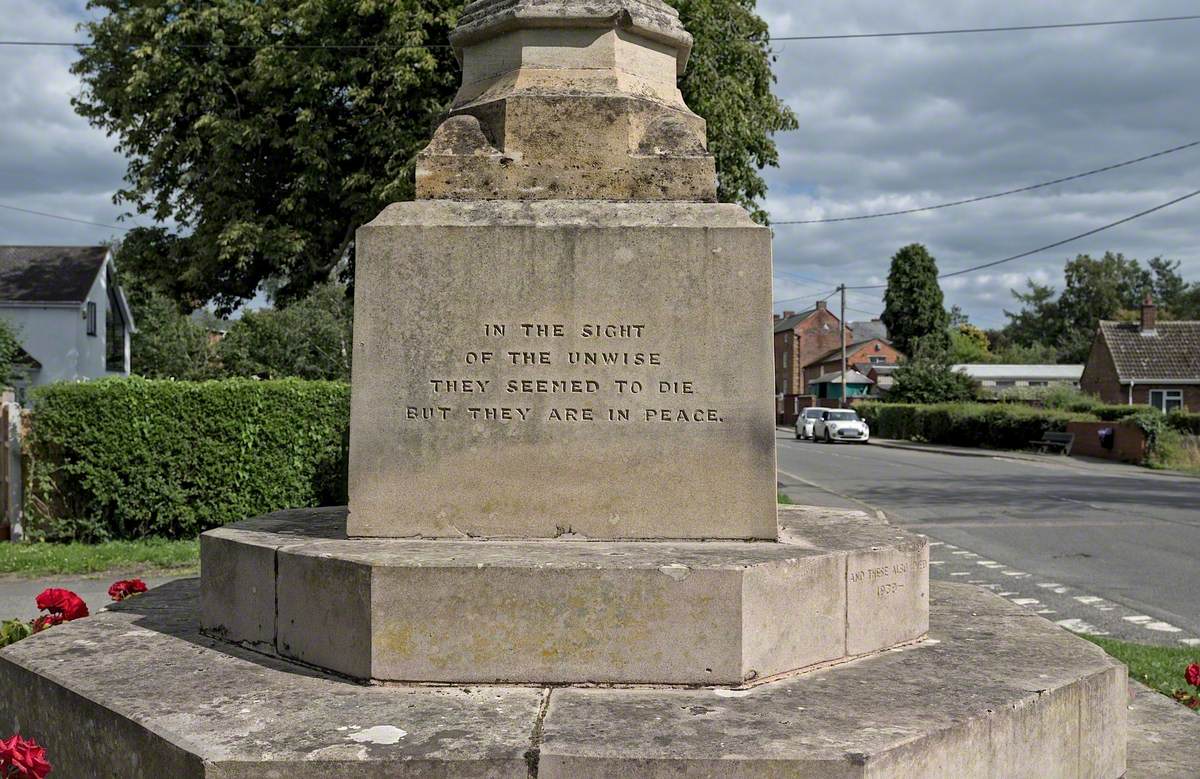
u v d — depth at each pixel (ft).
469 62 16.72
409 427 14.17
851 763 9.54
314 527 16.14
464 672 11.90
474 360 14.19
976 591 19.36
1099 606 30.94
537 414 14.17
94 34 71.05
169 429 42.91
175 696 11.62
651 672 11.85
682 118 15.85
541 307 14.20
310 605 12.80
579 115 15.26
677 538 14.07
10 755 10.36
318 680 12.26
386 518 14.15
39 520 44.09
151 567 37.29
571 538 14.06
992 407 136.67
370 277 14.28
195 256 69.51
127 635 14.87
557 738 10.06
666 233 14.21
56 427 42.55
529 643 11.91
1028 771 11.62
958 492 69.00
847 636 13.33
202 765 9.61
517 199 15.05
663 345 14.19
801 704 11.27
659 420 14.15
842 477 82.07
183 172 70.64
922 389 178.70
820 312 314.14
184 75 65.00
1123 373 169.89
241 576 13.99
